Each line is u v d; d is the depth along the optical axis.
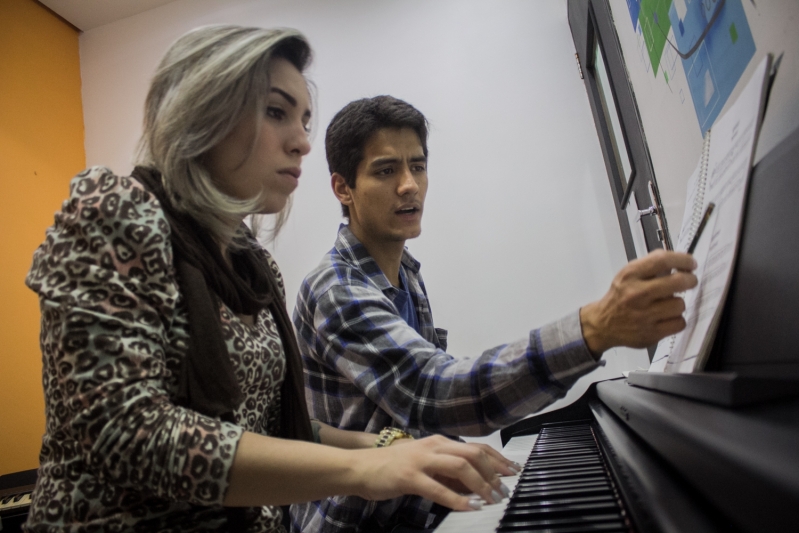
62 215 0.60
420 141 1.20
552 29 2.39
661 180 1.16
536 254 2.25
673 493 0.40
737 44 0.61
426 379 0.81
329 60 2.64
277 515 0.78
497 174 2.34
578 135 2.28
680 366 0.52
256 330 0.76
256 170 0.75
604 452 0.71
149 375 0.56
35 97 2.73
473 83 2.44
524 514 0.48
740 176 0.47
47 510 0.58
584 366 0.63
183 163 0.69
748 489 0.25
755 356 0.44
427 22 2.55
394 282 1.27
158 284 0.61
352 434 0.94
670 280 0.50
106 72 2.99
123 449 0.53
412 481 0.53
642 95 1.17
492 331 2.26
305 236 2.57
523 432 1.21
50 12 2.90
